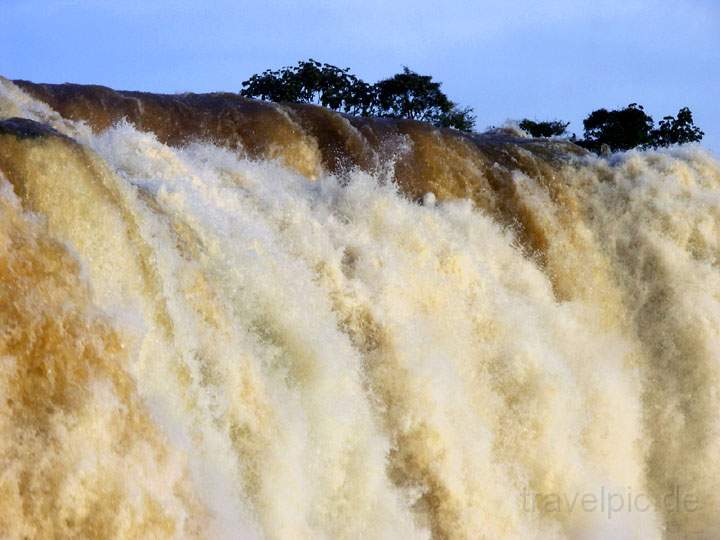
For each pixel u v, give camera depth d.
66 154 16.77
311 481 19.22
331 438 19.62
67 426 15.08
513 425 24.03
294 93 65.38
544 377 24.33
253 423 18.31
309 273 21.55
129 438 15.73
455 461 21.89
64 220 16.38
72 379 15.41
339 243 23.08
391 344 21.98
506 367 24.30
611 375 26.70
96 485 15.12
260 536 17.50
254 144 26.55
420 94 70.00
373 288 22.59
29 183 16.22
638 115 68.38
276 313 19.80
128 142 22.47
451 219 26.14
